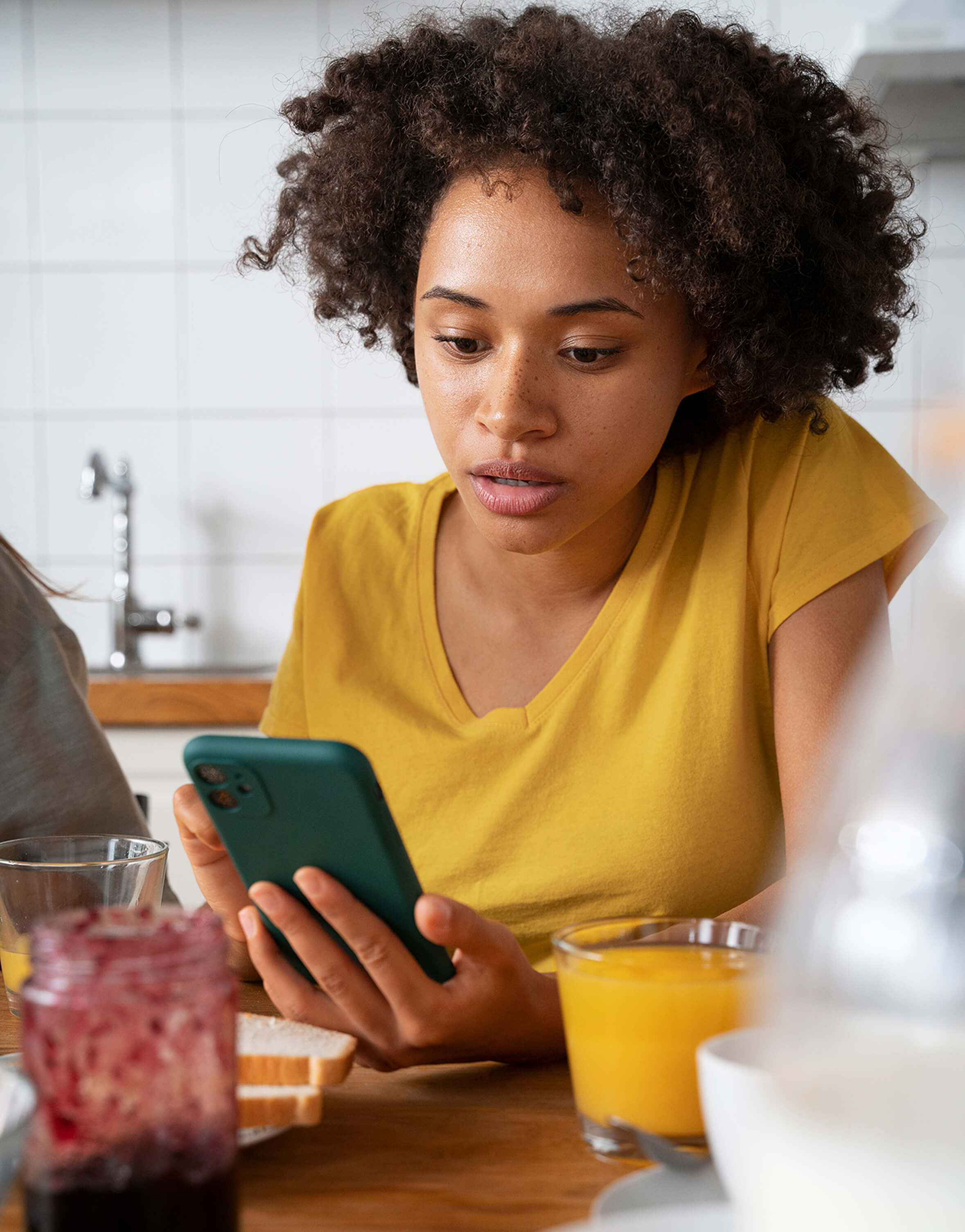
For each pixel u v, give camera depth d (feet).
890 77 6.91
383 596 3.55
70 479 8.43
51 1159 1.37
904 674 1.35
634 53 2.81
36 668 3.37
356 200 3.26
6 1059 2.02
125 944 1.42
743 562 3.24
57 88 8.29
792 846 2.95
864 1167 1.17
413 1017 2.02
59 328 8.39
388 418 8.36
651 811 3.18
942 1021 1.21
